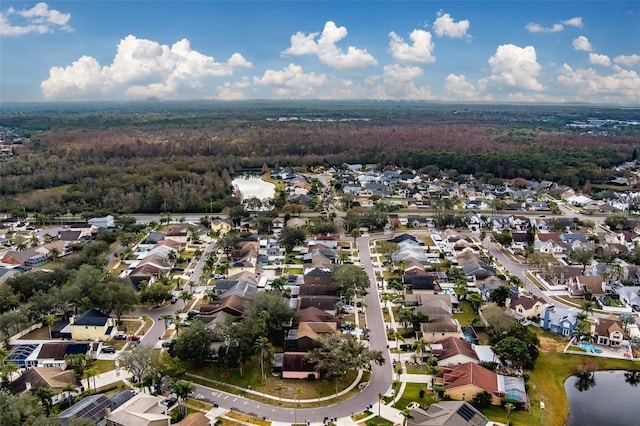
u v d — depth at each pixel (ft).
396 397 437.58
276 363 487.20
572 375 493.77
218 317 552.41
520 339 504.02
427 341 525.75
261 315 522.47
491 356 497.05
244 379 469.98
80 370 456.45
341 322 576.61
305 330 518.37
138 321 587.27
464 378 438.81
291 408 424.87
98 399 402.72
